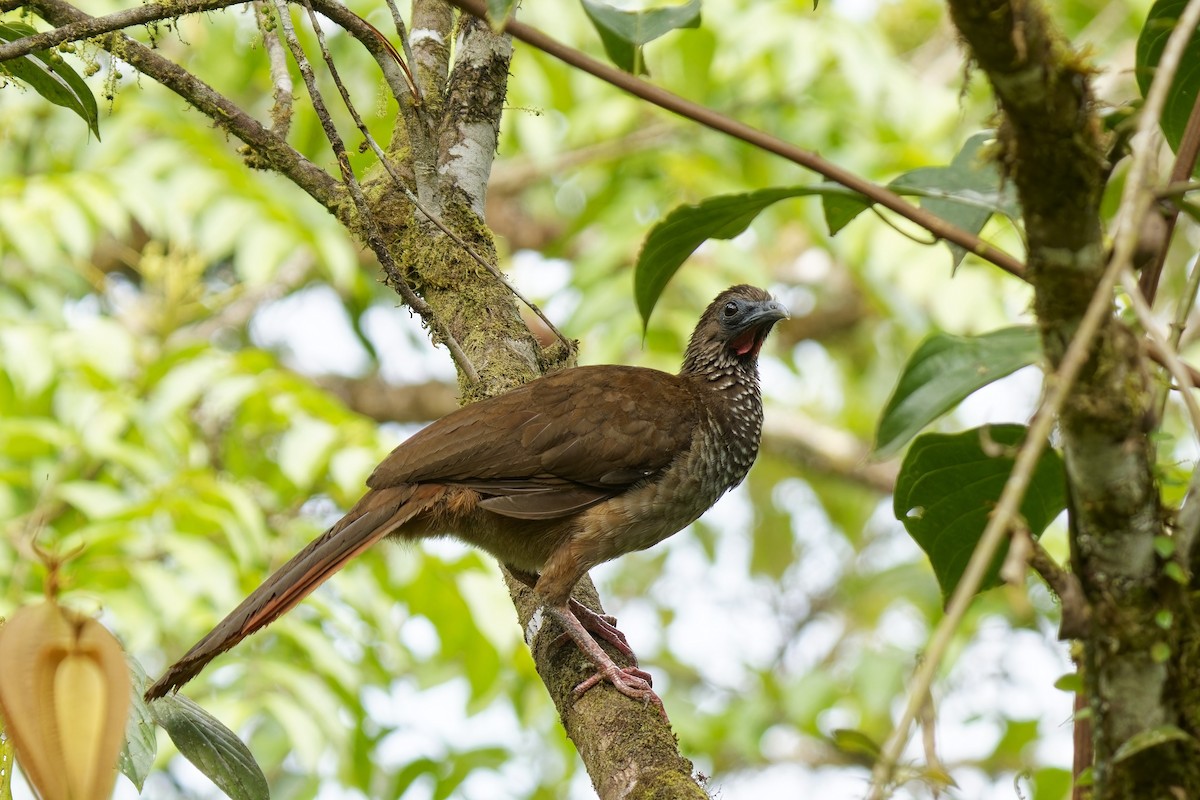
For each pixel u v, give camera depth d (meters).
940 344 4.61
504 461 8.10
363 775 13.37
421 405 20.08
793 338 21.86
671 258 5.69
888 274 15.70
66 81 7.24
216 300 14.05
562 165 17.61
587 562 8.07
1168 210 4.89
